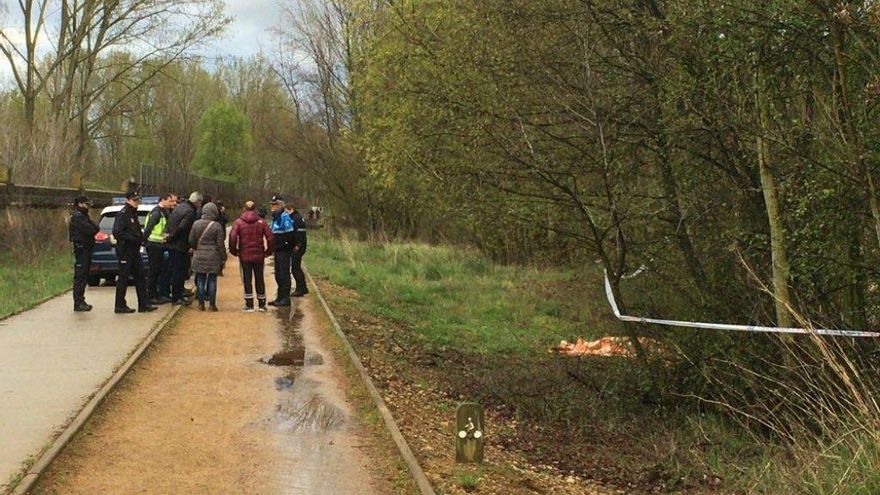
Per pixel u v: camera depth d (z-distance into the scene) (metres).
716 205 9.49
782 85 8.34
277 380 8.78
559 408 9.84
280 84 41.31
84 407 7.11
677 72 8.99
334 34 35.94
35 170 25.48
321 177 36.56
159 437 6.58
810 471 6.32
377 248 30.55
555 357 12.30
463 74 10.21
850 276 8.16
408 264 25.23
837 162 7.58
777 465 7.22
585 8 9.56
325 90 36.31
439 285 21.12
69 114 35.78
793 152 7.96
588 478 7.48
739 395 9.16
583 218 9.70
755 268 9.26
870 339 8.32
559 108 9.87
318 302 15.50
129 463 5.91
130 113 42.22
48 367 8.79
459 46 10.42
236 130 60.38
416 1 11.23
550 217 9.92
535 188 9.81
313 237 36.84
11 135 25.92
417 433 7.33
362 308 16.33
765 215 9.34
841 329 8.39
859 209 7.93
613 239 9.98
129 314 12.93
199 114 66.38
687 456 8.21
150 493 5.33
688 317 9.80
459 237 29.28
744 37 8.12
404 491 5.54
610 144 9.54
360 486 5.60
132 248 12.95
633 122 9.49
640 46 9.63
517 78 9.98
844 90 7.20
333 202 36.34
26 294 14.94
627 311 10.06
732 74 8.38
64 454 5.95
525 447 8.28
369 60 17.00
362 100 20.58
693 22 8.45
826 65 8.00
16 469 5.52
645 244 9.81
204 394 8.05
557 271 22.22
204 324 12.50
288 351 10.48
